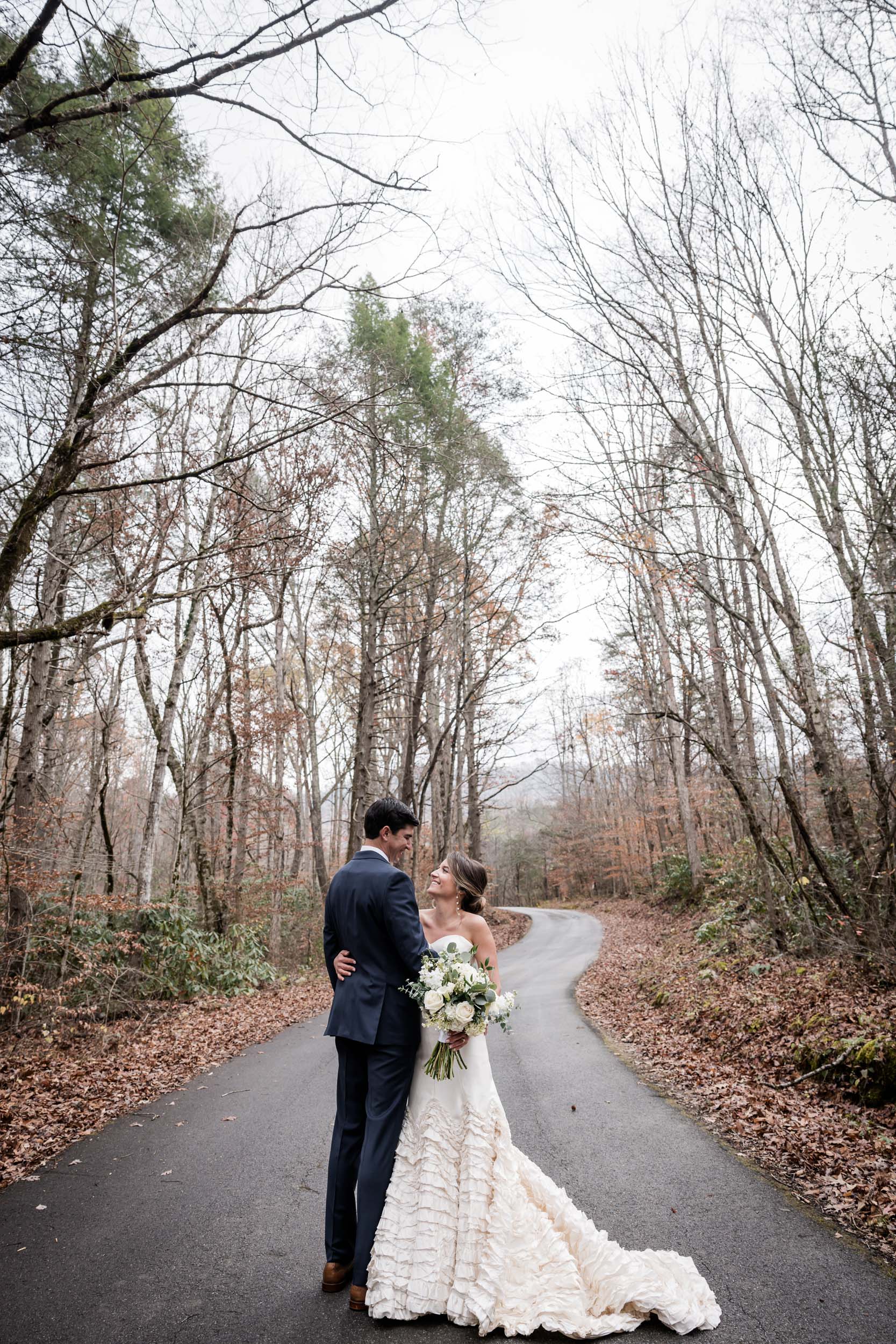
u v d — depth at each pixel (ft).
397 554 64.08
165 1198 14.66
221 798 61.41
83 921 41.42
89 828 45.19
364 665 60.75
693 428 39.83
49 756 47.93
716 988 33.71
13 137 16.46
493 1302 9.70
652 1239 12.12
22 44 15.03
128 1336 9.62
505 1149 11.09
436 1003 10.73
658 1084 23.31
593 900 167.12
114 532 32.60
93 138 22.50
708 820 86.94
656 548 41.68
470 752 86.33
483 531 66.33
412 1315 9.94
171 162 27.32
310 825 81.51
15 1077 25.11
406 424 50.39
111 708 52.54
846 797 34.40
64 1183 15.69
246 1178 15.66
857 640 32.86
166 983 42.70
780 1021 25.57
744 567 47.73
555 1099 21.70
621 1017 36.40
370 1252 10.46
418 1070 11.46
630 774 147.43
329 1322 9.93
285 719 65.26
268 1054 30.76
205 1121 20.53
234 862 65.57
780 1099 19.85
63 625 18.60
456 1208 10.59
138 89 17.70
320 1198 14.37
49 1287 11.07
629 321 39.04
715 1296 10.29
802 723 42.37
